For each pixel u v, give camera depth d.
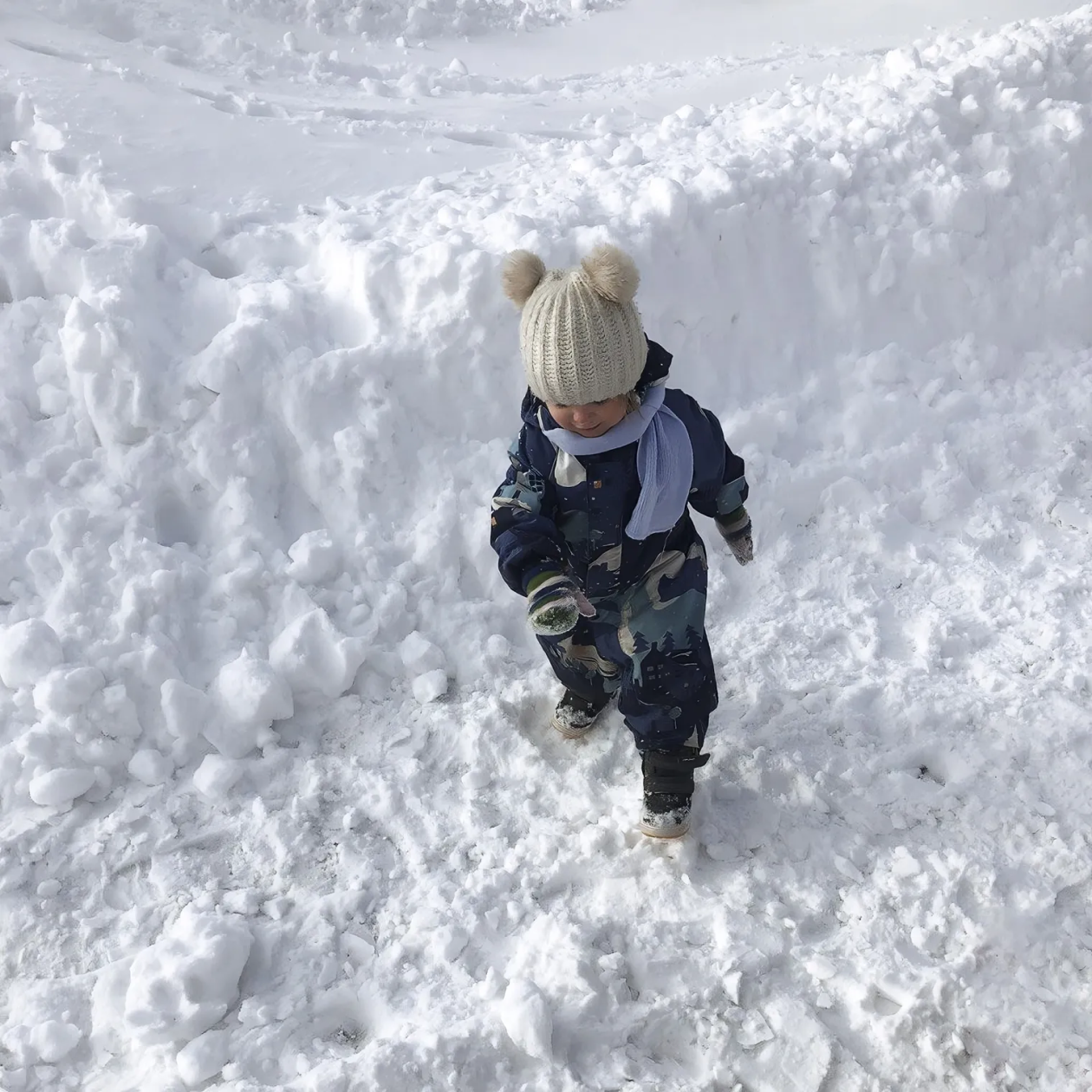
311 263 3.75
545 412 2.19
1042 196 4.39
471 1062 2.08
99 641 2.82
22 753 2.62
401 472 3.37
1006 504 3.68
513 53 8.14
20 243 3.55
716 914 2.39
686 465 2.22
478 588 3.29
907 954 2.32
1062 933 2.35
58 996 2.23
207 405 3.22
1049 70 4.85
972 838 2.57
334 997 2.25
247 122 4.63
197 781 2.68
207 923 2.29
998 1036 2.16
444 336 3.41
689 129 4.92
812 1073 2.11
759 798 2.68
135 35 6.37
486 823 2.65
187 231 3.84
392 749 2.85
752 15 8.96
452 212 3.93
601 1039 2.16
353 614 3.09
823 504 3.59
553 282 2.04
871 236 4.07
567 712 2.82
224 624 2.99
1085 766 2.72
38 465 3.17
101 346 3.14
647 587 2.40
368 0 8.19
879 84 4.82
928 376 4.04
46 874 2.50
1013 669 3.04
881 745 2.83
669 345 3.81
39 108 4.33
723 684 3.04
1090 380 4.11
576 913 2.42
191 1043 2.11
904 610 3.30
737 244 3.91
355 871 2.53
